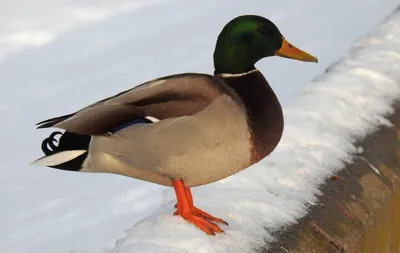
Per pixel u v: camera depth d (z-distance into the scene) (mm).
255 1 17578
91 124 6199
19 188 10281
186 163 6195
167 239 5992
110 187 10195
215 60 6652
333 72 9625
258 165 7250
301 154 7512
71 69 14328
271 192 6855
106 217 9469
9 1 17812
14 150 11359
